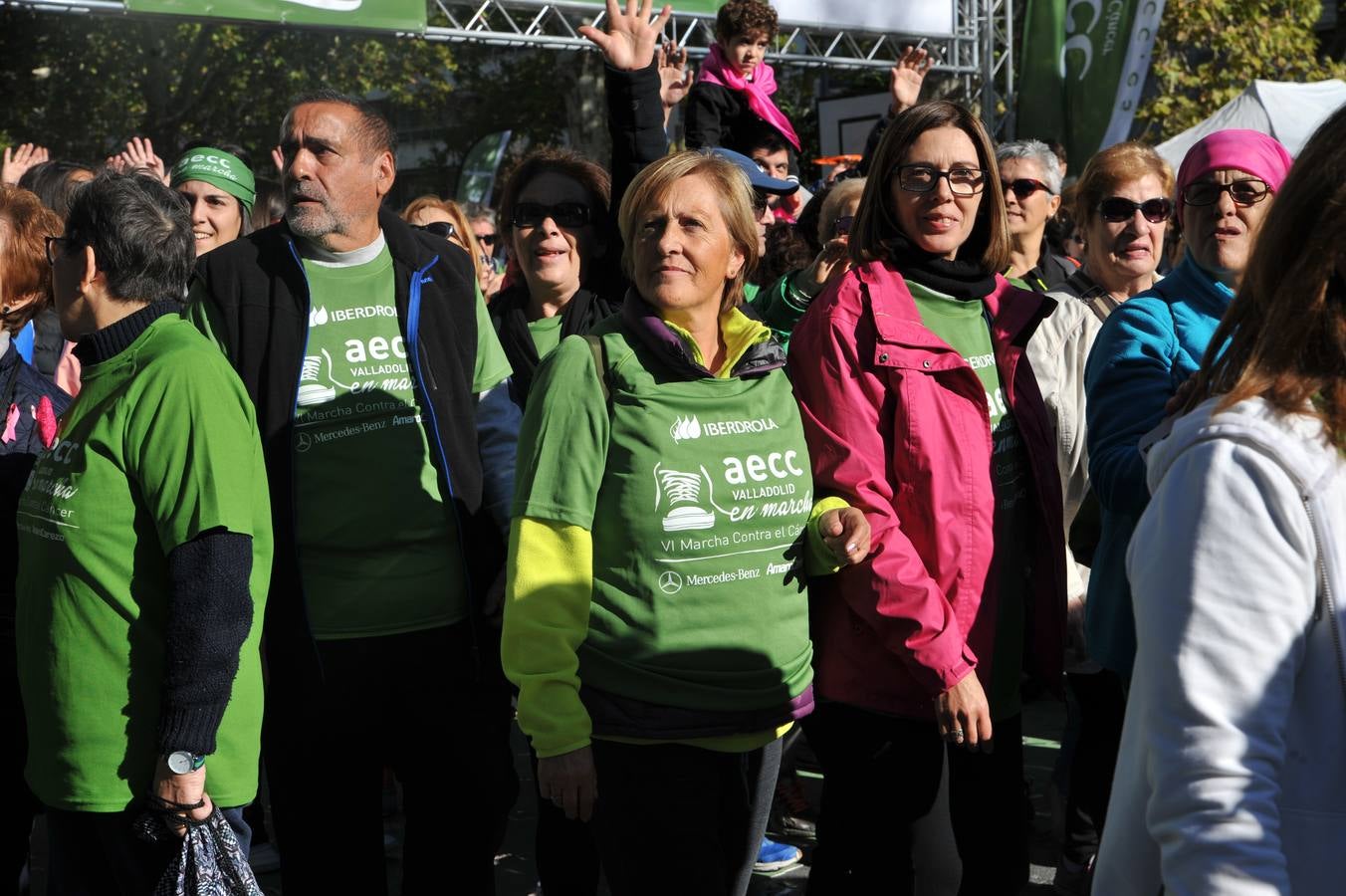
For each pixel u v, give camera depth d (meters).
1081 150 11.06
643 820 2.38
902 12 10.55
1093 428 2.78
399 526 2.75
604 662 2.37
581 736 2.29
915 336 2.55
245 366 2.70
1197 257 2.87
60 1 7.86
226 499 2.28
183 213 2.50
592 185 3.37
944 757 2.60
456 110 21.95
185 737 2.23
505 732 2.93
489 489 2.88
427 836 2.87
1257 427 1.34
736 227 2.48
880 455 2.54
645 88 3.37
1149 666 1.36
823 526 2.43
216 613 2.25
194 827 2.28
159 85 18.88
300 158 2.73
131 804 2.30
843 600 2.59
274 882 3.83
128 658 2.30
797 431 2.51
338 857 2.80
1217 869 1.27
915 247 2.70
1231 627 1.31
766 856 3.87
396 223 2.92
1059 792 3.74
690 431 2.38
